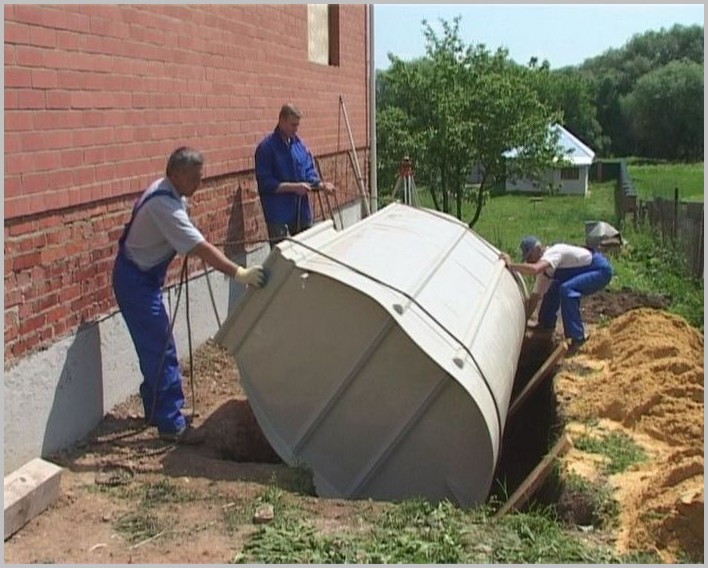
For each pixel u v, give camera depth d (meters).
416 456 4.90
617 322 7.57
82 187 5.02
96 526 4.07
